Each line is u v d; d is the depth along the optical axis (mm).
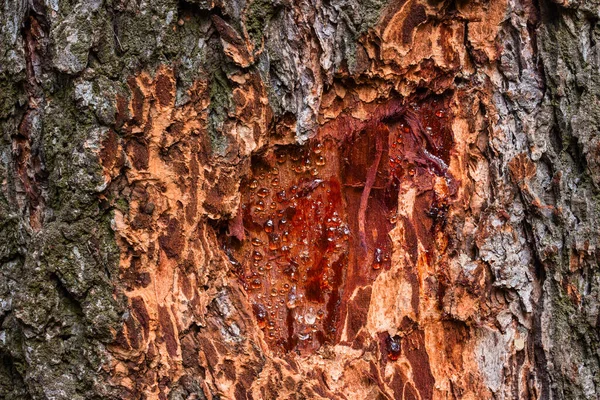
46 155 902
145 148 900
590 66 957
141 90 896
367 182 956
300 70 929
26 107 919
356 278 953
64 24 889
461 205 961
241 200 944
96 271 892
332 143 955
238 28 913
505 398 960
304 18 927
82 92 890
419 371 950
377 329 946
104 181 889
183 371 905
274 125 933
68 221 892
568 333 960
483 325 959
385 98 952
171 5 899
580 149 957
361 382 937
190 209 911
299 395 915
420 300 951
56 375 894
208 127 917
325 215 958
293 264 955
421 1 936
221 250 930
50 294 892
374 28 930
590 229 955
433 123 966
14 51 913
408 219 953
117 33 896
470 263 954
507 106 966
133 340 894
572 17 957
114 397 893
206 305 916
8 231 919
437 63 952
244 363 913
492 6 958
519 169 961
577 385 958
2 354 928
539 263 965
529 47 965
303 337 949
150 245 902
